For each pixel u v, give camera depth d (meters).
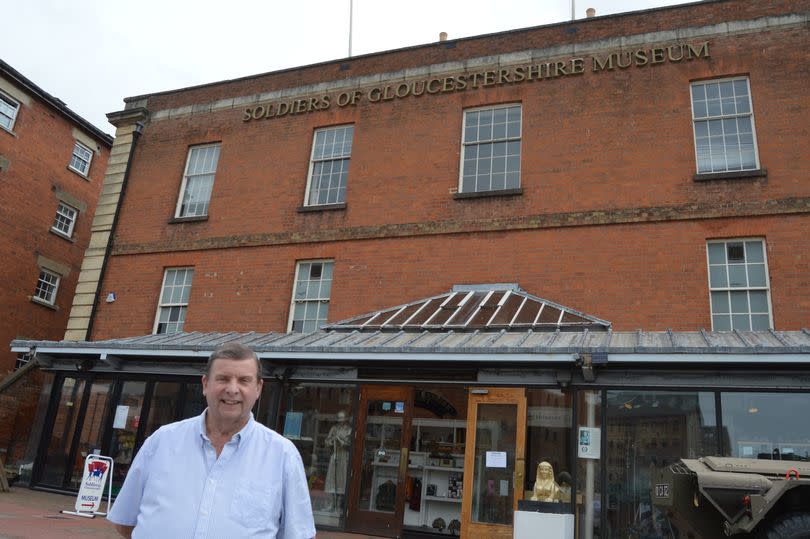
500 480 9.45
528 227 13.06
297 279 14.87
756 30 12.66
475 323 11.27
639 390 9.05
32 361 15.51
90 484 10.43
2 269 20.48
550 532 8.12
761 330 10.32
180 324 15.65
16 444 15.10
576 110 13.48
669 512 8.00
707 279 11.60
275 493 2.77
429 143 14.53
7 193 20.81
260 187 15.92
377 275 13.95
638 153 12.76
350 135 15.59
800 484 5.80
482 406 9.88
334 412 10.93
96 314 16.45
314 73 16.41
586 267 12.41
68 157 23.41
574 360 8.89
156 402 12.51
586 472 8.95
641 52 13.29
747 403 8.52
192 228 16.31
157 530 2.59
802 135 11.79
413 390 10.68
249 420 2.89
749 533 6.03
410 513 11.14
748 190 11.81
